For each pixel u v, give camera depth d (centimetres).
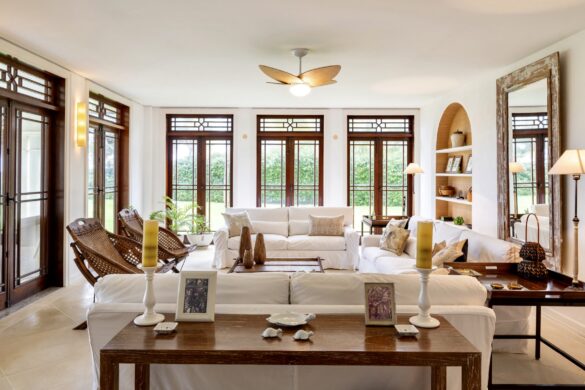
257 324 176
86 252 321
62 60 430
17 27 336
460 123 604
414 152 731
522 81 407
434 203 653
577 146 347
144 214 716
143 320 175
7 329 334
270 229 604
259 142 738
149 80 521
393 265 401
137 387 179
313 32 346
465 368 150
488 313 192
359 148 745
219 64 445
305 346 153
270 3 288
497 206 459
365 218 664
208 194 745
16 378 253
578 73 346
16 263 403
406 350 150
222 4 290
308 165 741
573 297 236
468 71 471
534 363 278
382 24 327
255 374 184
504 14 307
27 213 419
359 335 164
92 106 552
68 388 241
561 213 356
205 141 743
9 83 384
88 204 523
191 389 185
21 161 410
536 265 277
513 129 427
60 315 368
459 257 347
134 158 670
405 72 479
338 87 561
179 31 344
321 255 557
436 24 327
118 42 373
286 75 379
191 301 181
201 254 660
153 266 177
